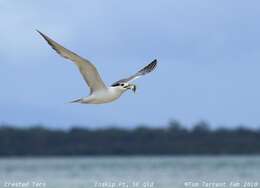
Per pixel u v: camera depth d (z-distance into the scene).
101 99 27.91
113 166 113.56
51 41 25.45
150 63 29.25
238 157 148.38
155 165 115.81
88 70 26.92
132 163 127.88
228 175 78.19
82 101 27.88
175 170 94.94
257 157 145.75
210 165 110.75
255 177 73.44
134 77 28.61
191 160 138.38
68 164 126.88
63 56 25.92
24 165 123.06
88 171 95.06
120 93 28.11
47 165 120.56
